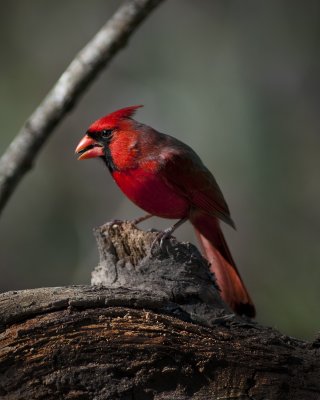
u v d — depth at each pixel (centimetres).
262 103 1457
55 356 471
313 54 1502
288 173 1373
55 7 1560
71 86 793
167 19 1546
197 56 1514
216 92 1467
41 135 802
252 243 1274
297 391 492
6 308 475
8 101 1466
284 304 1040
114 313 486
